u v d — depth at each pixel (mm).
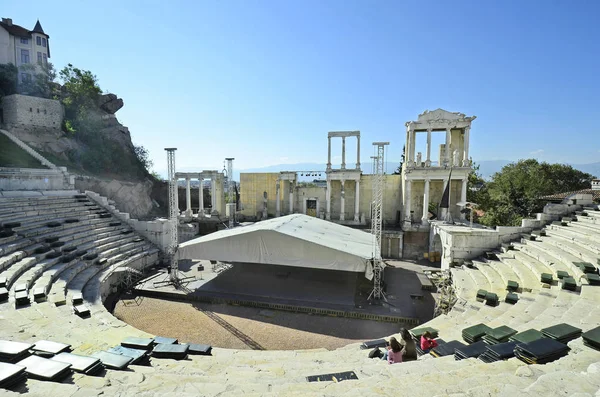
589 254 16109
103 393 6359
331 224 29656
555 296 14117
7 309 13328
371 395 6191
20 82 54906
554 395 5336
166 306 19562
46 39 65500
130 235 28391
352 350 12500
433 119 32750
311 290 21703
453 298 18359
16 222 21844
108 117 61281
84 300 16562
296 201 41438
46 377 6578
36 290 15289
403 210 34906
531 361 7547
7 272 16281
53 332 11852
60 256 20297
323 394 6398
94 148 53781
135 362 9320
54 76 61344
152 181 62375
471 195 43156
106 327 13320
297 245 19938
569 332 8781
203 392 7012
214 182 39312
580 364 6875
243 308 19391
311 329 16812
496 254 21531
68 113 55750
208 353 11531
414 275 25859
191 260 29203
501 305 15094
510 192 38500
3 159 34906
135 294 21328
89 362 7656
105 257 23047
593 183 27750
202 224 38344
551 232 20969
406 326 17234
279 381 8125
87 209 29703
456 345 10172
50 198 28328
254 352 12242
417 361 8602
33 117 47406
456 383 6797
